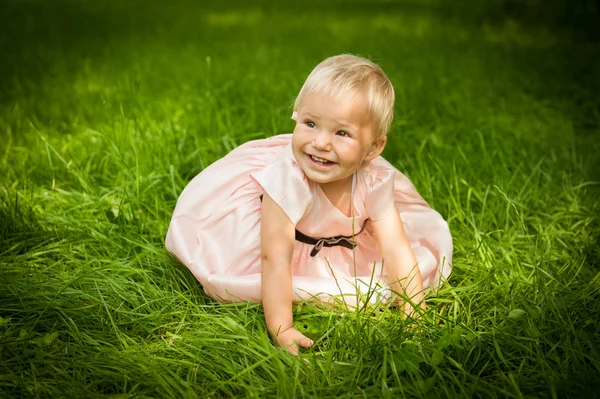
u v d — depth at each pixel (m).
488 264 2.73
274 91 5.04
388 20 10.21
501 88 5.56
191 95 4.96
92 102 4.82
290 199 2.29
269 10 11.42
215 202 2.60
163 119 4.36
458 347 2.10
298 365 2.02
